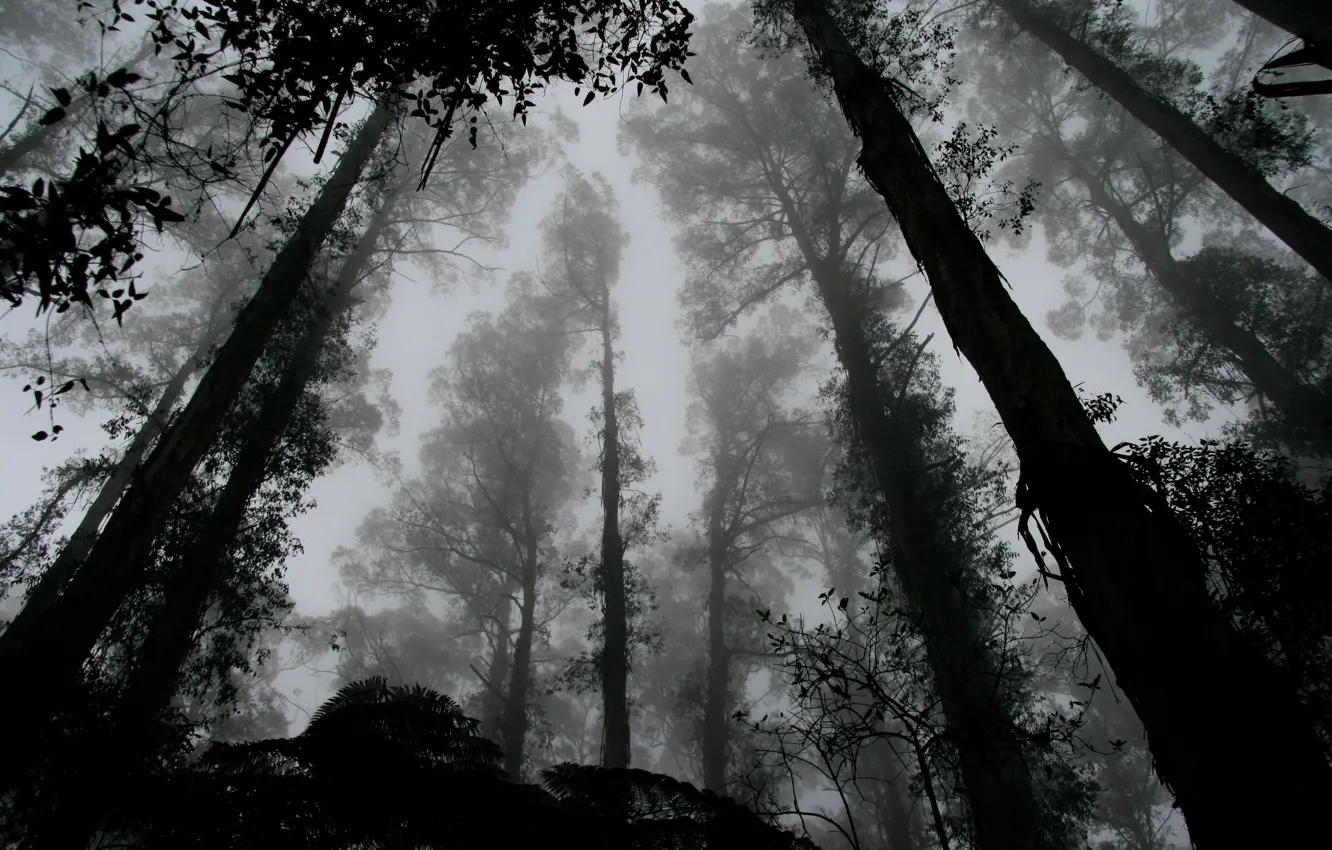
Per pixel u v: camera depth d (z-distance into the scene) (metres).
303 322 11.55
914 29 9.91
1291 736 2.63
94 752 4.88
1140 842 21.08
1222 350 16.64
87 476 11.60
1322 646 3.95
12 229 2.50
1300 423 14.15
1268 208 12.30
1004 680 8.88
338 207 11.58
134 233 2.78
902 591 11.38
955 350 4.56
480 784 4.64
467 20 3.31
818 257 18.22
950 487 12.13
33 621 6.48
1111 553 3.20
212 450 10.05
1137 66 15.80
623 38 3.95
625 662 14.06
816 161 19.08
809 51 10.36
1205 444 5.18
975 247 4.77
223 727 19.81
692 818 5.51
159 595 8.82
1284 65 3.53
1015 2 16.52
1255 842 2.46
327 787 4.24
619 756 12.65
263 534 10.18
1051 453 3.53
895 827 18.59
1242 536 4.46
